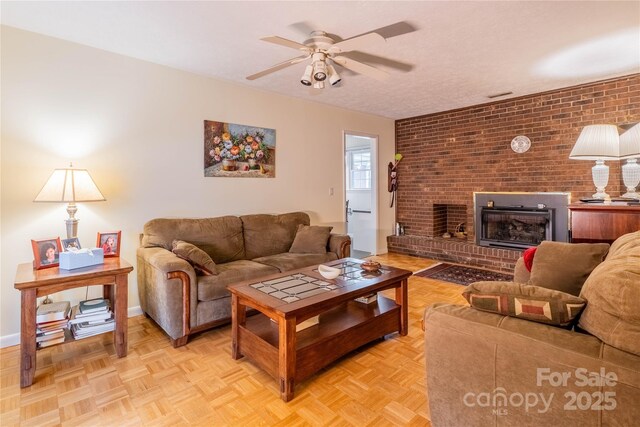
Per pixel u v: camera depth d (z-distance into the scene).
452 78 3.65
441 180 5.29
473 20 2.39
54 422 1.68
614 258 1.34
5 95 2.47
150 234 3.00
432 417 1.46
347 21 2.38
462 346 1.33
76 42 2.73
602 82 3.77
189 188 3.45
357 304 2.68
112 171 2.97
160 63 3.18
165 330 2.51
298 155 4.43
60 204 2.72
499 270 4.52
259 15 2.29
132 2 2.13
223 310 2.71
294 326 1.87
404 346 2.48
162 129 3.24
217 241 3.30
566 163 4.06
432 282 4.06
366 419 1.71
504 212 4.57
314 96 4.33
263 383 2.03
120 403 1.83
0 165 2.47
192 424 1.67
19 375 2.11
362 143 6.05
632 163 3.32
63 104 2.70
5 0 2.10
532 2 2.16
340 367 2.20
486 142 4.75
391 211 5.87
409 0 2.12
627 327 1.00
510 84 3.88
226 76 3.54
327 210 4.80
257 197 4.02
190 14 2.28
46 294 2.04
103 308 2.35
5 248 2.51
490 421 1.26
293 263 3.24
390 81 3.73
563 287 1.82
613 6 2.22
